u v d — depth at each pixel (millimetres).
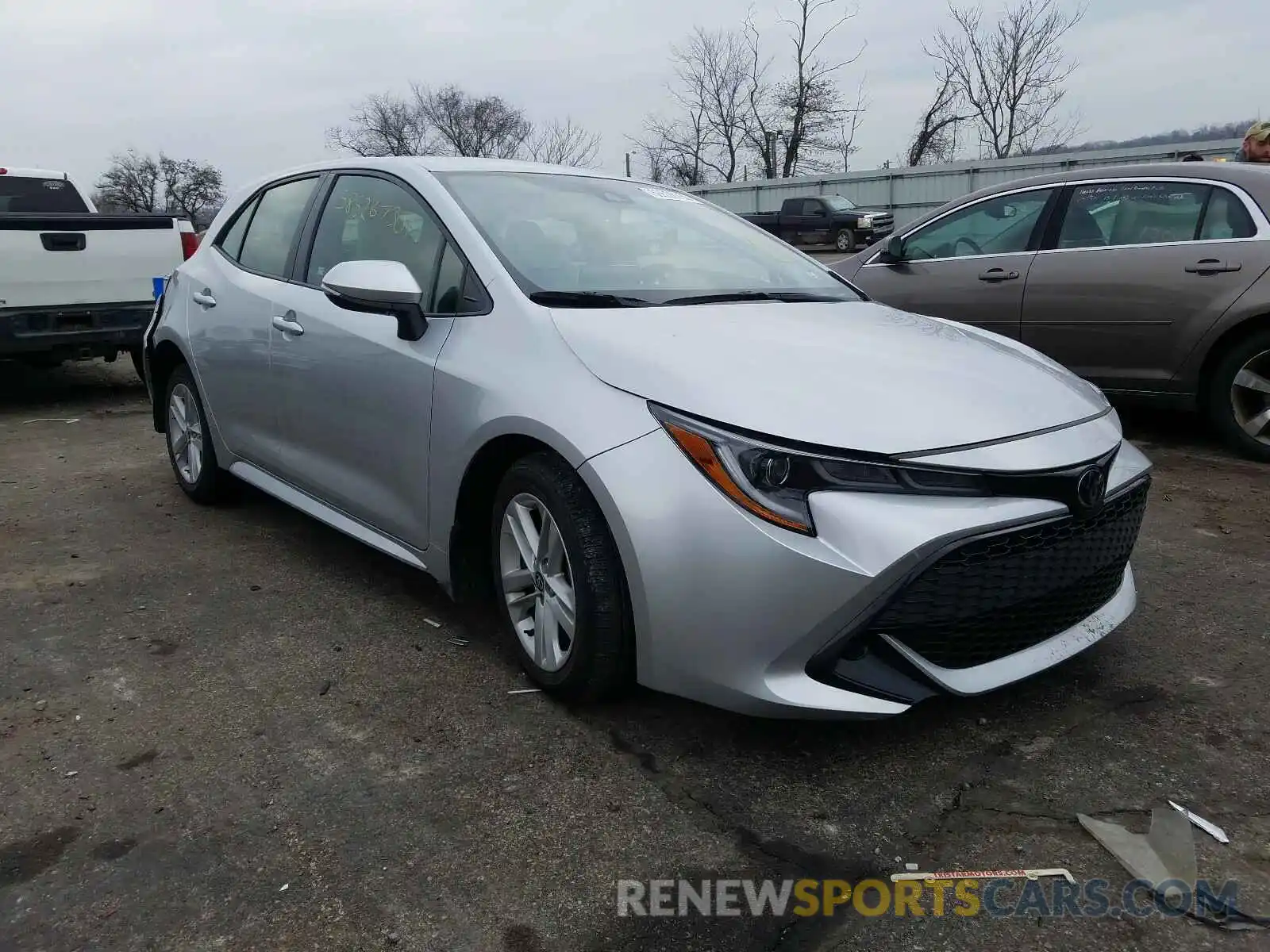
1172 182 5652
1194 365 5551
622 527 2459
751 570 2311
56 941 1966
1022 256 6129
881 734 2715
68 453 6066
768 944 1963
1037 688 2977
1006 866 2189
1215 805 2396
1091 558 2637
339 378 3486
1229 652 3207
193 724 2789
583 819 2354
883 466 2318
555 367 2727
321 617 3521
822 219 29500
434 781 2504
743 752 2627
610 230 3553
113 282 7527
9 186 8773
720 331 2824
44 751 2641
